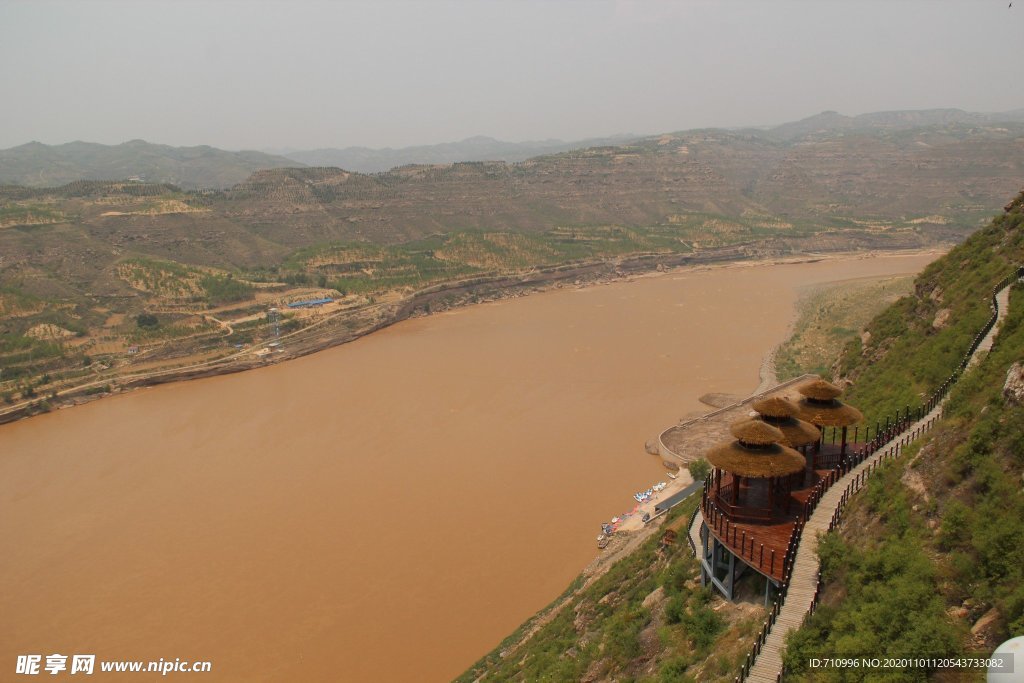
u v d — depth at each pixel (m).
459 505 102.62
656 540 68.62
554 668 51.19
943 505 37.22
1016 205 88.94
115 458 128.38
